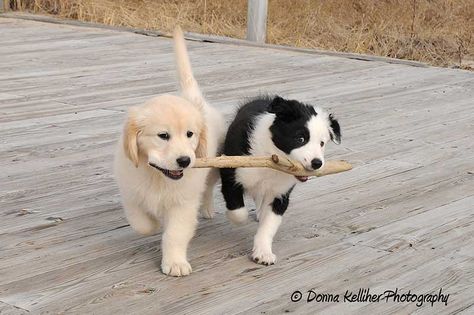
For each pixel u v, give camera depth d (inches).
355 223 218.8
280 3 642.8
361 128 326.0
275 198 196.5
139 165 177.8
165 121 171.0
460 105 377.1
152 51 483.5
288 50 510.3
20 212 217.0
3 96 356.8
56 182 243.8
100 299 166.1
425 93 402.0
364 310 165.5
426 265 190.5
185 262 181.5
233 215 199.9
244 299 168.6
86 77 403.9
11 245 193.6
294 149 189.3
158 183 178.9
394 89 408.8
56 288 170.7
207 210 217.5
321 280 179.8
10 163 260.4
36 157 268.1
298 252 196.7
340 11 672.4
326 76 434.9
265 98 227.8
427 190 250.4
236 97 369.7
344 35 609.0
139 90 376.5
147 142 172.7
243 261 189.8
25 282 173.3
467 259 195.0
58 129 304.5
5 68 418.9
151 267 183.8
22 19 582.2
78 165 261.4
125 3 634.8
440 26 679.7
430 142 309.1
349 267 187.9
